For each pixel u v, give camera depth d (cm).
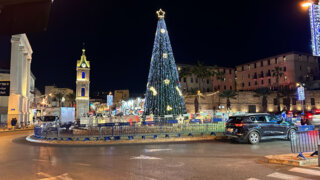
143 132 1927
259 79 8394
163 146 1439
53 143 1688
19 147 1515
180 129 2000
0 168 888
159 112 2694
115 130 1903
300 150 957
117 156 1119
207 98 6775
